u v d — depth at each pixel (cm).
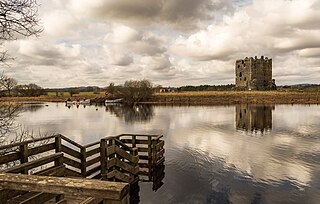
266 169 1307
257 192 1028
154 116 3978
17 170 491
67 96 11231
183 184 1128
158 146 1305
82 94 12194
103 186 261
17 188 285
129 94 8038
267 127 2697
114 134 2411
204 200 969
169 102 7644
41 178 294
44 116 4272
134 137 1295
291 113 4081
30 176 301
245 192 1031
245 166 1361
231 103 6794
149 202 966
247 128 2648
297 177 1184
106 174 923
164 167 1364
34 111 5359
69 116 4216
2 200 364
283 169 1301
